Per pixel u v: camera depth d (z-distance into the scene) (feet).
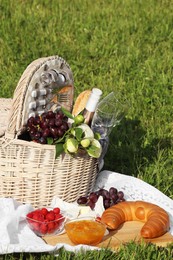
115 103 15.81
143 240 14.20
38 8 30.53
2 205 14.69
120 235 14.44
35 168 14.89
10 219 13.98
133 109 21.49
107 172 17.17
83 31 28.27
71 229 13.89
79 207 15.03
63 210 14.99
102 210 15.17
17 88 14.83
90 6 31.58
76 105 16.34
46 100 15.53
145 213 14.90
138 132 20.27
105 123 15.79
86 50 26.25
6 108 16.56
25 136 15.29
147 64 25.23
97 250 13.67
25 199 15.19
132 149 18.94
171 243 14.30
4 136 14.74
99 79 23.85
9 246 13.30
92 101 15.47
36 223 14.14
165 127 20.56
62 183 15.25
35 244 13.60
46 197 15.26
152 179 17.48
